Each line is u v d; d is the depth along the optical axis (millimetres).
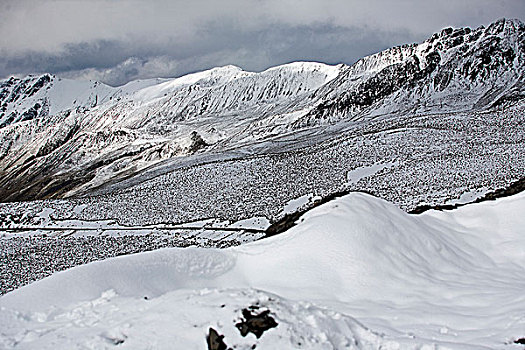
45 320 8219
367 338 7191
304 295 9484
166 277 10141
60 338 7203
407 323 7988
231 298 7809
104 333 7102
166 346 6676
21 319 8188
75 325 7750
